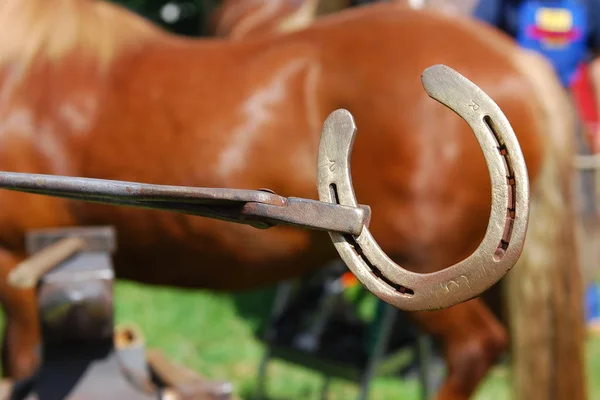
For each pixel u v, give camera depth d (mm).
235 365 3553
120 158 2162
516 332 2195
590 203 2850
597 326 3645
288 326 3035
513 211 593
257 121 2098
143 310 4238
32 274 1197
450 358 2254
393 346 2977
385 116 2029
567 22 3000
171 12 6258
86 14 2301
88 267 1322
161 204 686
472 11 2996
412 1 2752
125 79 2213
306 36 2184
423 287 607
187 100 2137
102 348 1301
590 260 2857
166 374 1680
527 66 2121
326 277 3082
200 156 2102
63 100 2217
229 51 2209
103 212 2195
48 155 2207
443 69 613
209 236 2150
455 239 2049
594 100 3004
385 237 2072
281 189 2105
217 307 4297
